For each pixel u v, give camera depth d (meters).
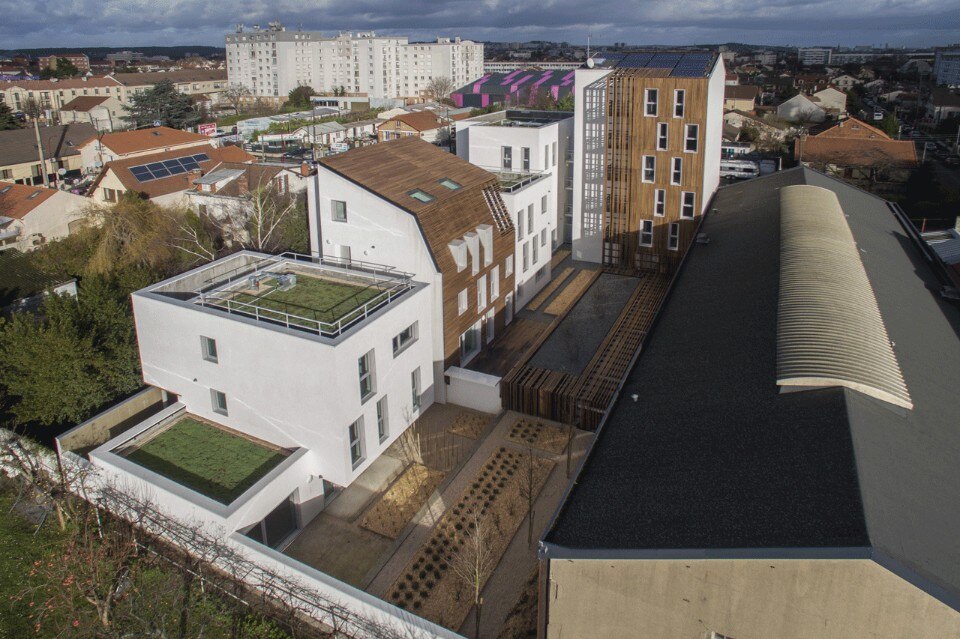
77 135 90.75
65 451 25.17
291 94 167.25
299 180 54.81
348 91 186.25
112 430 27.19
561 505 16.41
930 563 12.12
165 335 25.95
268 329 23.08
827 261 25.31
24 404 27.31
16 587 20.95
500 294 35.81
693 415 18.80
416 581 21.11
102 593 19.56
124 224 44.44
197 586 20.81
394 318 25.70
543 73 153.75
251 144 103.12
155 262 43.06
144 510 21.78
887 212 41.09
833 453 14.86
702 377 20.86
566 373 30.53
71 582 20.03
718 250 33.56
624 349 32.66
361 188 30.05
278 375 23.48
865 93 170.38
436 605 20.22
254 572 20.34
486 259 33.41
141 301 26.11
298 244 42.31
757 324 22.44
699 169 42.09
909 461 15.24
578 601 14.98
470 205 32.84
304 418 23.50
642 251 45.50
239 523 20.83
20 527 23.39
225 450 24.33
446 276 29.59
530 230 40.41
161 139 81.44
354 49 182.12
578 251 47.88
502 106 118.31
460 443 27.95
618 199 45.16
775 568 12.77
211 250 44.34
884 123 97.88
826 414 16.45
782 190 37.91
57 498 23.16
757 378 19.31
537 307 40.25
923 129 110.56
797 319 20.94
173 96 121.44
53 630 19.50
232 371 24.55
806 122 115.50
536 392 29.05
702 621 13.91
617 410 20.78
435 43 190.88
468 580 19.44
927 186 63.66
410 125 100.38
